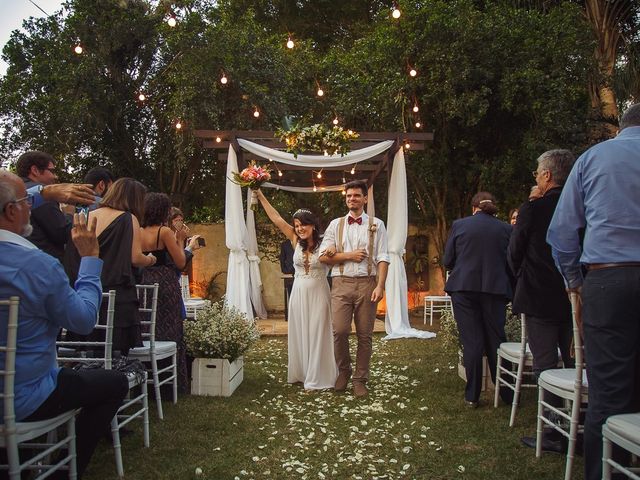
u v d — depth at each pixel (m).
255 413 4.61
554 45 11.28
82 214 2.68
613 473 2.71
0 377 2.29
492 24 11.32
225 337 5.32
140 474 3.28
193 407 4.79
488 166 12.30
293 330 5.79
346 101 12.75
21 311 2.32
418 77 11.70
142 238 4.99
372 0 16.42
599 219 2.52
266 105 12.98
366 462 3.48
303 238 5.66
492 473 3.29
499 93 11.62
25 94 12.59
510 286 4.73
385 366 6.64
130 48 13.48
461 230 4.82
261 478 3.24
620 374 2.43
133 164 14.57
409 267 14.72
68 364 3.46
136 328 3.88
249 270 10.53
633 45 12.76
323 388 5.55
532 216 3.79
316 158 9.08
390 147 9.53
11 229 2.40
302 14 16.81
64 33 12.73
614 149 2.57
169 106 13.25
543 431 3.71
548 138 11.58
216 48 12.40
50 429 2.46
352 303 5.37
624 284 2.39
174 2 12.69
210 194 15.98
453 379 5.88
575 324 3.05
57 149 12.91
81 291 2.60
